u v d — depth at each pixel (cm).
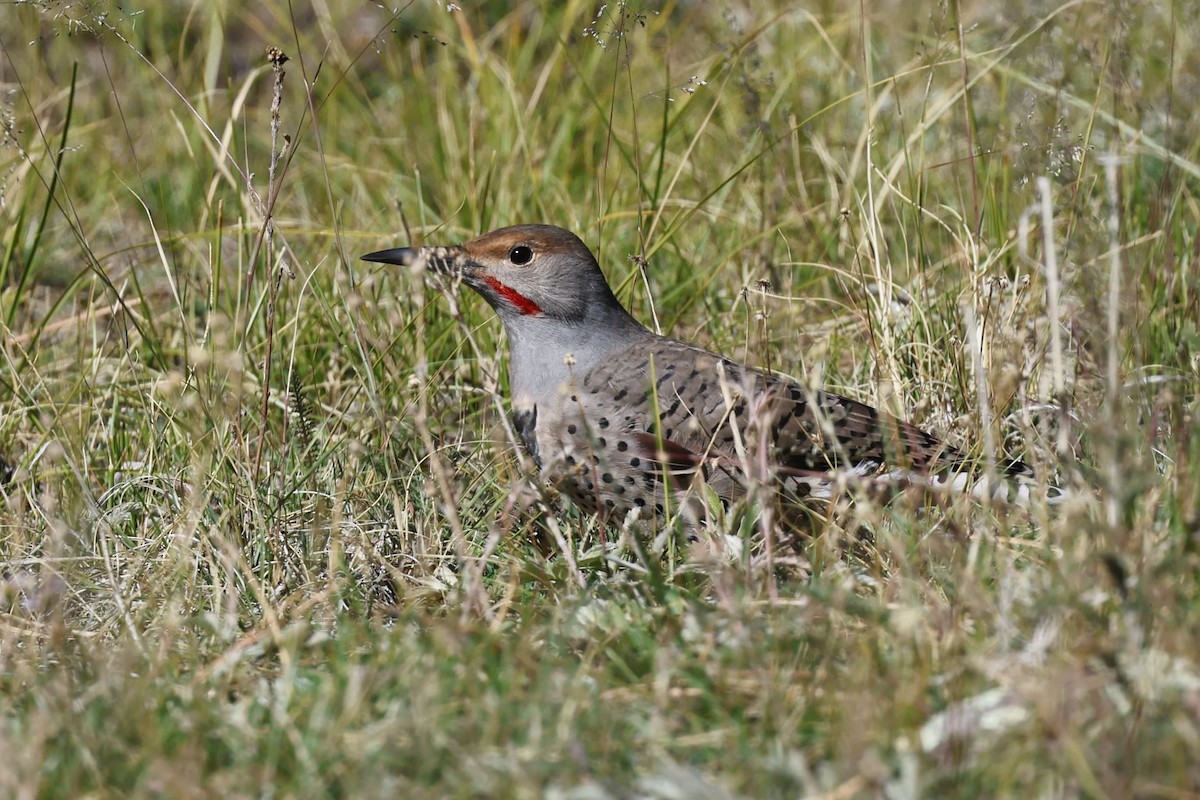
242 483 941
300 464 984
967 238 1177
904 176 1334
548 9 1720
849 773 587
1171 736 588
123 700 670
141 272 1432
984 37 1460
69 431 1070
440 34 1705
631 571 832
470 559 833
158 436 1054
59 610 796
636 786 605
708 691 671
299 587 873
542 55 1755
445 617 799
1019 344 927
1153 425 823
